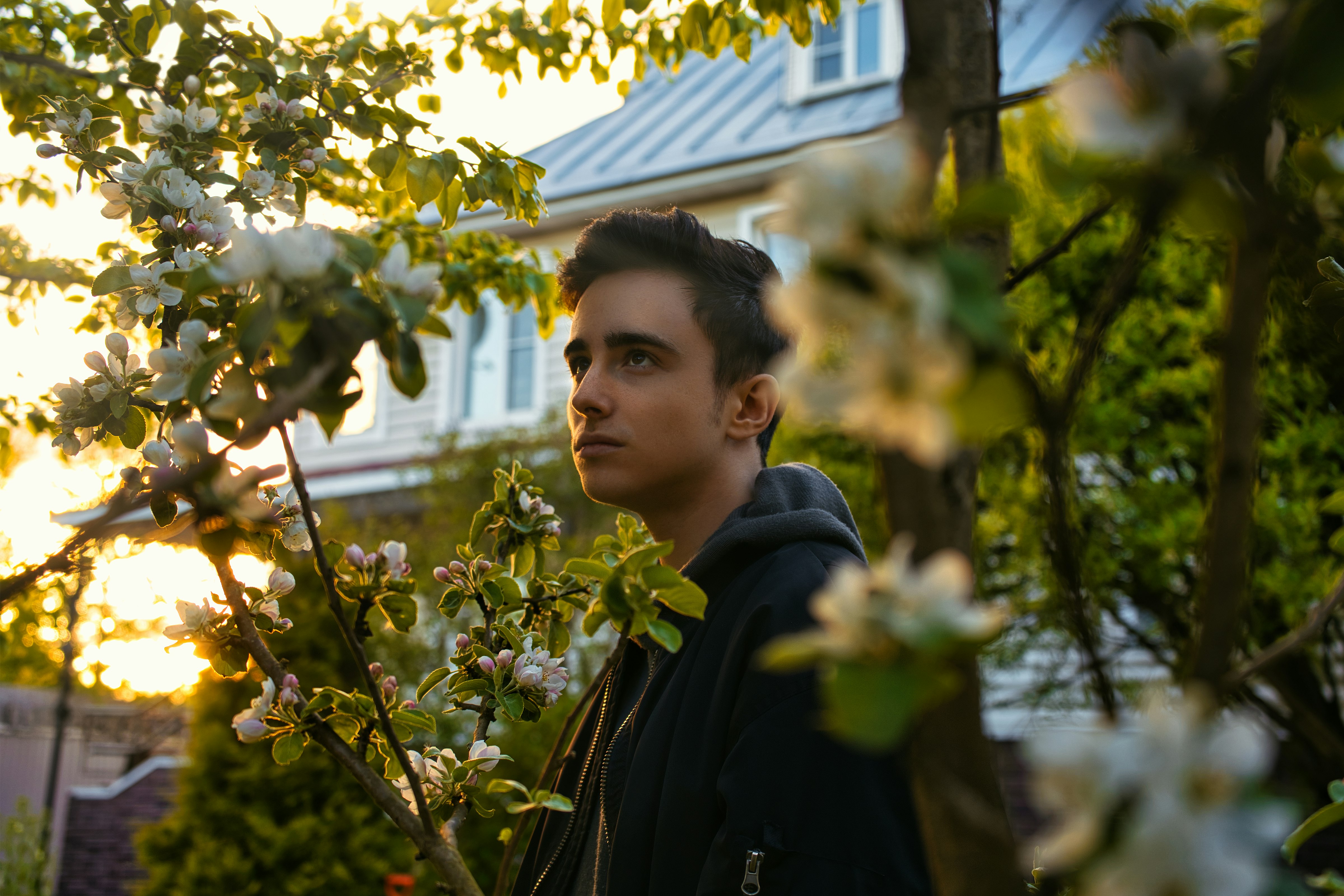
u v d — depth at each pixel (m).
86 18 2.38
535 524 1.65
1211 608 0.47
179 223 1.40
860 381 0.37
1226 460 0.48
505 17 2.62
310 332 0.78
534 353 9.95
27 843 7.09
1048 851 0.37
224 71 1.71
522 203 1.96
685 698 1.30
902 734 0.40
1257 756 0.36
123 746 11.55
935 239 0.38
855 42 9.86
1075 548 0.57
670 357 1.47
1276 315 0.94
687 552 1.53
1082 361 0.52
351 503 9.91
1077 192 0.44
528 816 1.63
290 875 6.03
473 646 1.50
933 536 0.51
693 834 1.20
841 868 1.06
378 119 1.82
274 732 1.25
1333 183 0.52
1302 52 0.44
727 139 9.73
